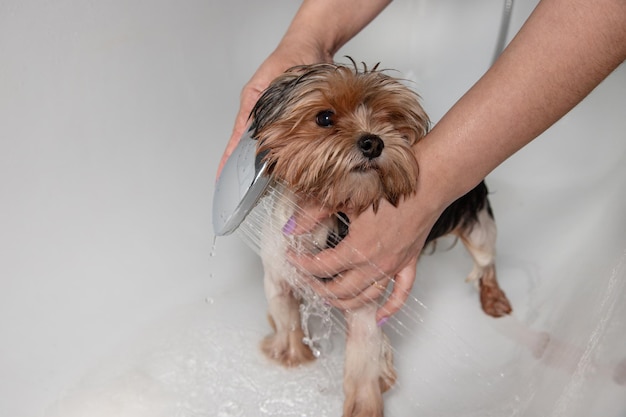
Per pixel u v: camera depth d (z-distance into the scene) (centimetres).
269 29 202
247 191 114
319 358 172
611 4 90
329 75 126
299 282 142
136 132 181
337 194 120
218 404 161
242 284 193
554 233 196
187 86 188
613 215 180
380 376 151
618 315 119
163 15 178
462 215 177
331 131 122
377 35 227
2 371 150
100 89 171
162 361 170
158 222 189
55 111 163
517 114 102
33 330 159
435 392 157
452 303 190
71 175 169
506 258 196
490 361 161
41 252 163
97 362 166
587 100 209
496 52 215
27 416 150
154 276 186
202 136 196
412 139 133
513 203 211
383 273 119
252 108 139
